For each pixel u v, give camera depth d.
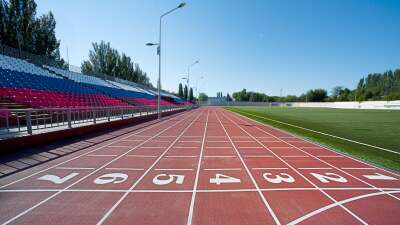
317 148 11.43
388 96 83.44
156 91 73.62
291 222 4.58
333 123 25.20
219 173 7.41
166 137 14.44
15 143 9.41
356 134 16.66
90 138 13.30
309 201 5.50
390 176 7.30
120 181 6.60
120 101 34.22
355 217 4.80
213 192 5.93
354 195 5.86
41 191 5.83
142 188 6.12
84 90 29.78
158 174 7.25
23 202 5.23
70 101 22.91
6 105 15.34
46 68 30.17
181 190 6.03
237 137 14.72
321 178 7.04
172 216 4.72
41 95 20.50
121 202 5.30
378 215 4.89
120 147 11.16
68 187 6.11
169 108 41.75
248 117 34.25
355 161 9.01
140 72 80.56
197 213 4.86
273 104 128.25
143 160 8.86
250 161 8.89
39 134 10.62
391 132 17.83
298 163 8.66
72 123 14.53
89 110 16.53
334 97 125.50
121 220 4.55
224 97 162.00
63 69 34.22
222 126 21.22
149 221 4.53
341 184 6.58
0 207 5.00
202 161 8.82
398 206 5.31
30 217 4.61
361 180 6.91
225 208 5.10
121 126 19.69
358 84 141.75
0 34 31.97
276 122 26.09
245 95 156.38
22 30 34.34
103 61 59.03
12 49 27.50
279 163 8.64
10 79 20.14
